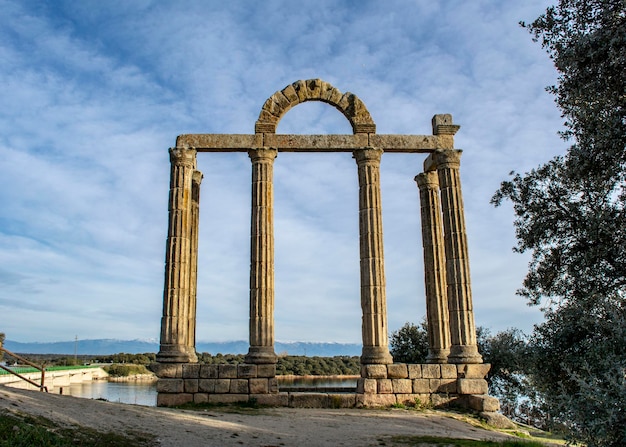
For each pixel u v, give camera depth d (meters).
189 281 29.48
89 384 79.06
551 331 16.92
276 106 28.69
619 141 17.30
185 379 24.72
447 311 29.53
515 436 20.80
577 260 23.58
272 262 26.95
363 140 28.38
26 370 55.53
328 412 22.75
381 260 27.00
